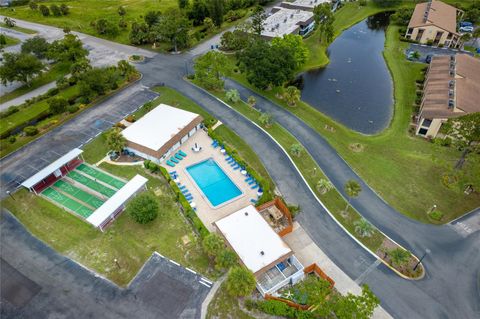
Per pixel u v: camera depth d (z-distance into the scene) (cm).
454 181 6750
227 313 4800
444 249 5678
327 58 11800
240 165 7206
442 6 13425
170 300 4962
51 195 6606
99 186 6806
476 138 6419
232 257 5009
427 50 11919
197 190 6725
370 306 4250
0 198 6531
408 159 7438
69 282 5200
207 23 12912
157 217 6162
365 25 14425
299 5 14688
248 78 9306
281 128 8381
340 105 9444
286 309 4684
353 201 6512
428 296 5044
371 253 5619
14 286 5156
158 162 7325
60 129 8300
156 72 10675
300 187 6806
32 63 9512
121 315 4803
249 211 5912
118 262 5462
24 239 5819
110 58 11406
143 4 15638
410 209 6350
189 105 9169
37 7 14988
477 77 9094
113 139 7244
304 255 5594
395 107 9212
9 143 7756
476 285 5184
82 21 14050
